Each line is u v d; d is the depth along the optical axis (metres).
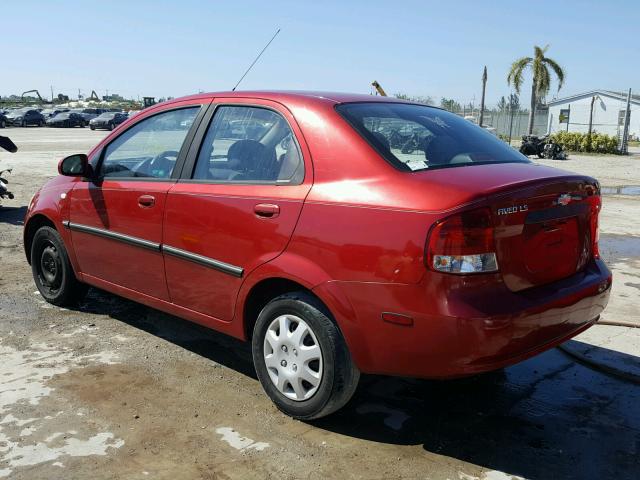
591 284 3.44
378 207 3.03
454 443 3.31
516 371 4.24
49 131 42.22
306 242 3.25
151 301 4.33
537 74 37.88
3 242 7.79
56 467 3.01
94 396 3.73
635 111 53.34
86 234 4.74
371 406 3.70
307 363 3.34
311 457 3.15
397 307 2.94
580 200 3.42
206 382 3.96
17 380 3.92
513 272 3.02
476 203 2.87
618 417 3.63
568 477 3.03
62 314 5.14
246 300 3.60
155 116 4.46
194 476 2.97
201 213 3.80
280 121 3.64
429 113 4.03
